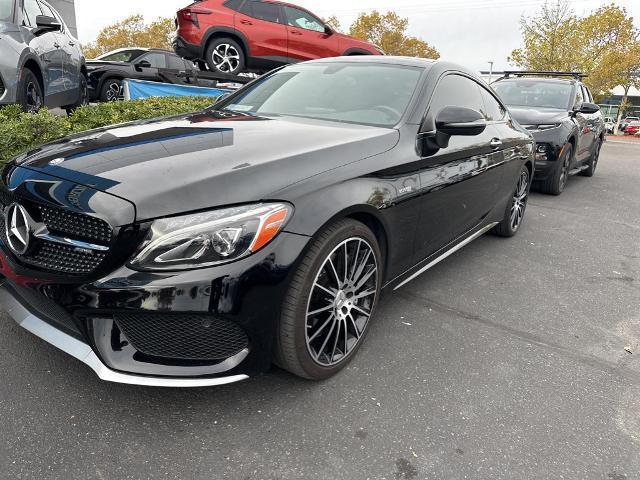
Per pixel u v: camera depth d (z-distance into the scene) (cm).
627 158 1466
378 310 326
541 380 260
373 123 298
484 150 372
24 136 385
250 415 219
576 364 278
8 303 236
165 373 199
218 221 193
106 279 191
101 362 198
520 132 471
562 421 229
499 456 205
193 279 189
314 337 229
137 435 204
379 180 254
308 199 215
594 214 641
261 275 199
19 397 219
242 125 282
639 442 219
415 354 276
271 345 212
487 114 409
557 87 793
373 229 261
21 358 245
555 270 424
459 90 367
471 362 272
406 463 198
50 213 206
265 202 204
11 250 218
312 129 276
